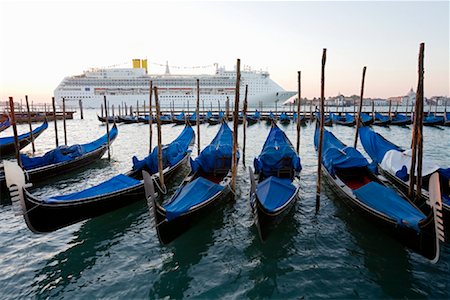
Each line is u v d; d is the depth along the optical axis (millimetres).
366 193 8430
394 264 7039
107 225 9266
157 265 7207
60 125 43781
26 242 8312
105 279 6738
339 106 121875
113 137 20109
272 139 13844
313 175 14555
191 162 11672
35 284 6602
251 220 9406
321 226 8906
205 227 8961
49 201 7637
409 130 35188
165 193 11406
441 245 7691
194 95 79312
